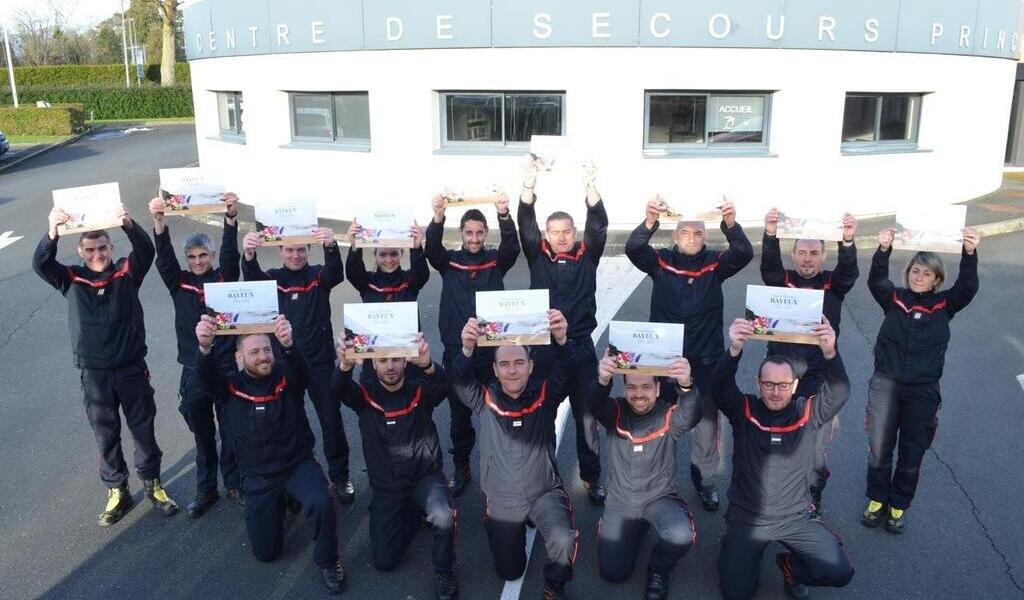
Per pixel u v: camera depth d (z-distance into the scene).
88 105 39.72
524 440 4.79
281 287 5.99
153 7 53.78
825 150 13.84
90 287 5.39
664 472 4.80
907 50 13.92
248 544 5.34
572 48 12.99
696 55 13.03
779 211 5.76
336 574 4.83
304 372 5.04
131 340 5.46
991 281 10.95
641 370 4.64
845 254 5.63
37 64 64.69
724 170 13.59
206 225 15.51
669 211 5.88
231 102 17.41
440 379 5.01
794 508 4.59
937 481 5.95
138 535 5.45
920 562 5.02
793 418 4.64
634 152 13.41
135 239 5.55
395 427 4.86
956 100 15.19
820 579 4.54
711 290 5.89
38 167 23.91
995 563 5.00
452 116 13.86
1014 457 6.26
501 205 6.16
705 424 5.61
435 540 4.73
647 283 11.01
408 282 6.29
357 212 6.03
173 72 44.97
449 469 6.26
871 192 14.52
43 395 7.82
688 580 4.91
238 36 15.22
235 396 4.96
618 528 4.80
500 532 4.82
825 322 4.62
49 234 5.34
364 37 13.52
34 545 5.33
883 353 5.25
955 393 7.43
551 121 13.58
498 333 4.81
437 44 13.16
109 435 5.51
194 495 5.96
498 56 13.12
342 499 5.82
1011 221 14.03
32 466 6.41
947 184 15.55
